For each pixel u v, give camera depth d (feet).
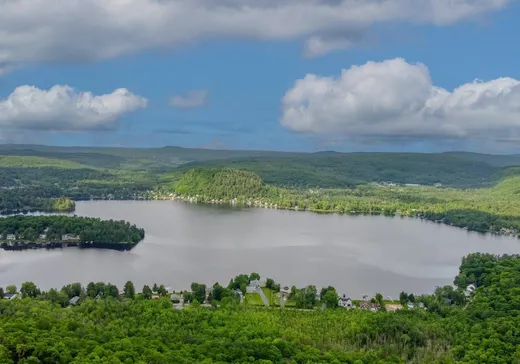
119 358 602.85
